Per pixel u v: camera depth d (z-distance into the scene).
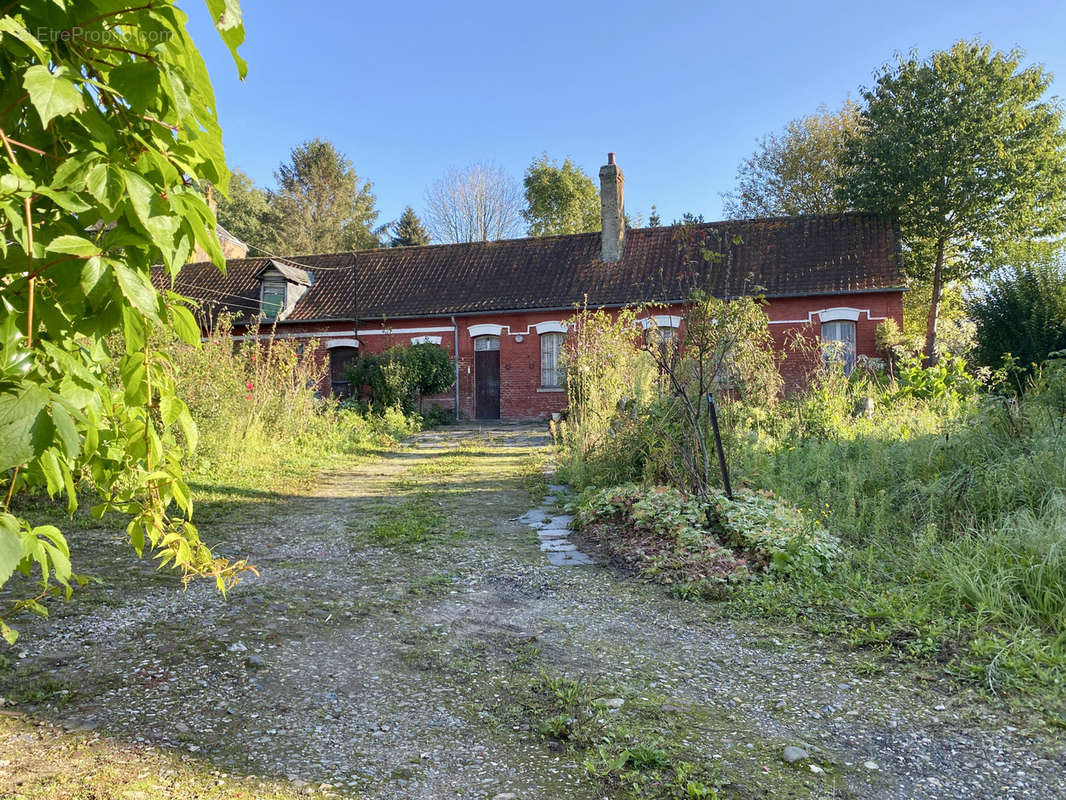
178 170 1.39
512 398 23.14
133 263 1.31
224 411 10.68
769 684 3.58
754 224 22.48
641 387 9.37
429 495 9.26
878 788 2.64
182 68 1.30
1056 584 4.24
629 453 8.61
